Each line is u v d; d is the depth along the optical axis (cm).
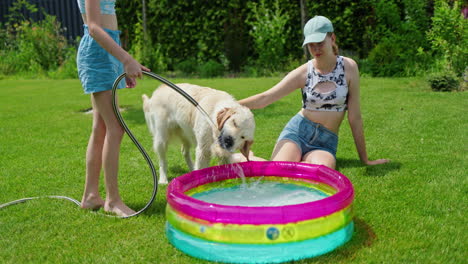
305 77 407
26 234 316
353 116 416
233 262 260
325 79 396
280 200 324
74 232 316
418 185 379
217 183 356
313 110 410
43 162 507
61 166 491
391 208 335
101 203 365
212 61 1335
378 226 305
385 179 397
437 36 989
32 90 1147
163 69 1395
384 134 554
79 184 431
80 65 332
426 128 567
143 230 314
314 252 263
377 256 262
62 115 798
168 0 1341
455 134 533
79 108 862
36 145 588
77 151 556
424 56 1092
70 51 1586
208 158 386
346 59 402
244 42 1360
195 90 400
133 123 700
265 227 253
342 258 262
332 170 330
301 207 255
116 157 344
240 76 1289
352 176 409
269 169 366
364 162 441
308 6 1241
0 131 675
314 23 378
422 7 1113
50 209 363
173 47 1398
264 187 356
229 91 931
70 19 1653
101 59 327
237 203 320
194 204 268
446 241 279
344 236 277
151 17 1395
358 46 1245
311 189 347
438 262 254
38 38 1569
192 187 336
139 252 280
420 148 487
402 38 1123
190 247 272
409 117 630
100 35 309
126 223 328
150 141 592
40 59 1573
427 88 890
